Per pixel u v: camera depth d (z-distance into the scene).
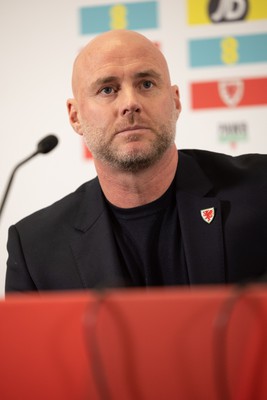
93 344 1.90
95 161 4.12
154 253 4.08
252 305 1.81
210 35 6.07
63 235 4.29
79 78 4.13
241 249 3.91
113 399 1.89
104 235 4.13
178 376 1.85
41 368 1.96
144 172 3.93
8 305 1.99
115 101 3.92
